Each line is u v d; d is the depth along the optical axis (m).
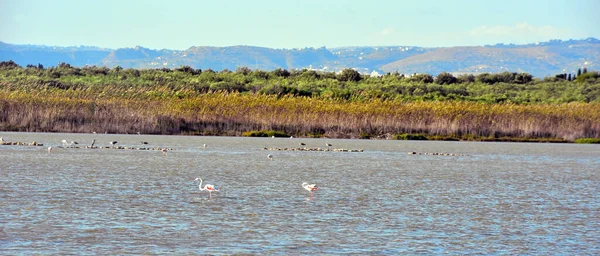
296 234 40.53
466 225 44.06
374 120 122.50
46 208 46.28
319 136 120.25
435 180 66.25
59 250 36.09
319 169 73.56
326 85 175.50
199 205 48.81
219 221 43.44
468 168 78.38
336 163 80.38
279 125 120.56
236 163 78.00
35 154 81.88
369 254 36.72
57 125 116.00
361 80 196.88
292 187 58.94
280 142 108.56
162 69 198.00
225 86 162.75
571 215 47.97
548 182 66.62
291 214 46.19
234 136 118.38
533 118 125.00
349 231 41.56
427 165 80.62
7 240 37.75
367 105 126.88
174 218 44.06
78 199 50.03
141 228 41.12
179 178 63.22
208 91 153.75
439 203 52.22
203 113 120.44
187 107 120.88
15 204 47.44
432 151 100.62
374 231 41.75
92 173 65.19
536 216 47.44
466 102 138.75
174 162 77.56
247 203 50.03
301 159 84.25
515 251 37.84
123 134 116.62
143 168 70.69
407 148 104.31
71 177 61.84
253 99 125.50
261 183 61.09
